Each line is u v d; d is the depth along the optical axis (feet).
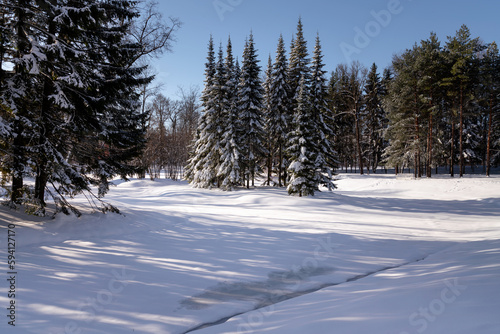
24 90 25.88
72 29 28.81
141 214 39.22
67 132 30.42
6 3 25.46
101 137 33.40
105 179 34.40
